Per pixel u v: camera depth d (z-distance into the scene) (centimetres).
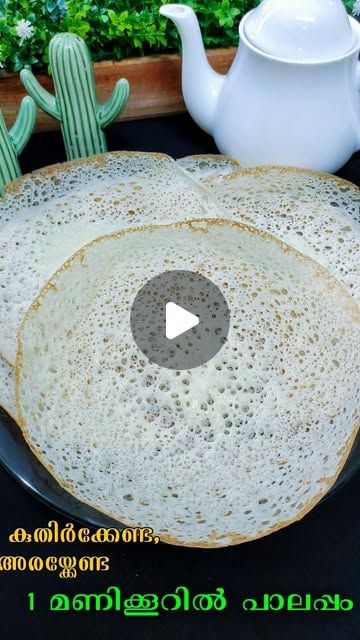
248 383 29
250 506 27
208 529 26
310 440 28
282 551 29
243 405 29
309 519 30
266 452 28
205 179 37
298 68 34
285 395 29
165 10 37
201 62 39
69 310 30
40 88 39
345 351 29
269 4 35
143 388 29
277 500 27
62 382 29
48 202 35
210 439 28
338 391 29
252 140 39
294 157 39
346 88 37
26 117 38
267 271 31
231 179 36
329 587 28
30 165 43
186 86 41
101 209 35
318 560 29
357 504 30
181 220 33
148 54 44
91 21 41
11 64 41
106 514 26
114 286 31
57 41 36
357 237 35
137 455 28
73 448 28
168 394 29
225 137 40
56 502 27
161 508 27
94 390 29
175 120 47
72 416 28
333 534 29
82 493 27
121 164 37
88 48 41
